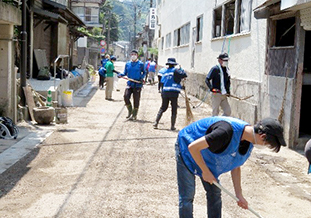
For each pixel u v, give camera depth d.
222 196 5.34
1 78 9.18
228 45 12.91
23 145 7.81
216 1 14.62
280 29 9.27
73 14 18.55
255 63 10.31
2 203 4.85
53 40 19.58
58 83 13.46
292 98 7.97
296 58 7.91
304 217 4.74
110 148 7.74
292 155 7.55
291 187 5.75
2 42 9.12
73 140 8.37
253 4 10.55
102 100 15.88
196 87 17.97
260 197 5.35
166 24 30.30
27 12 14.70
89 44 50.19
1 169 6.22
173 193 5.31
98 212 4.61
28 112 10.58
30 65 15.16
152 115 12.20
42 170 6.23
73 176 5.96
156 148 7.83
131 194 5.22
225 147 3.33
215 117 3.54
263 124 3.17
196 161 3.39
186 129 3.70
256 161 7.06
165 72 9.77
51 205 4.81
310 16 7.32
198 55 17.83
